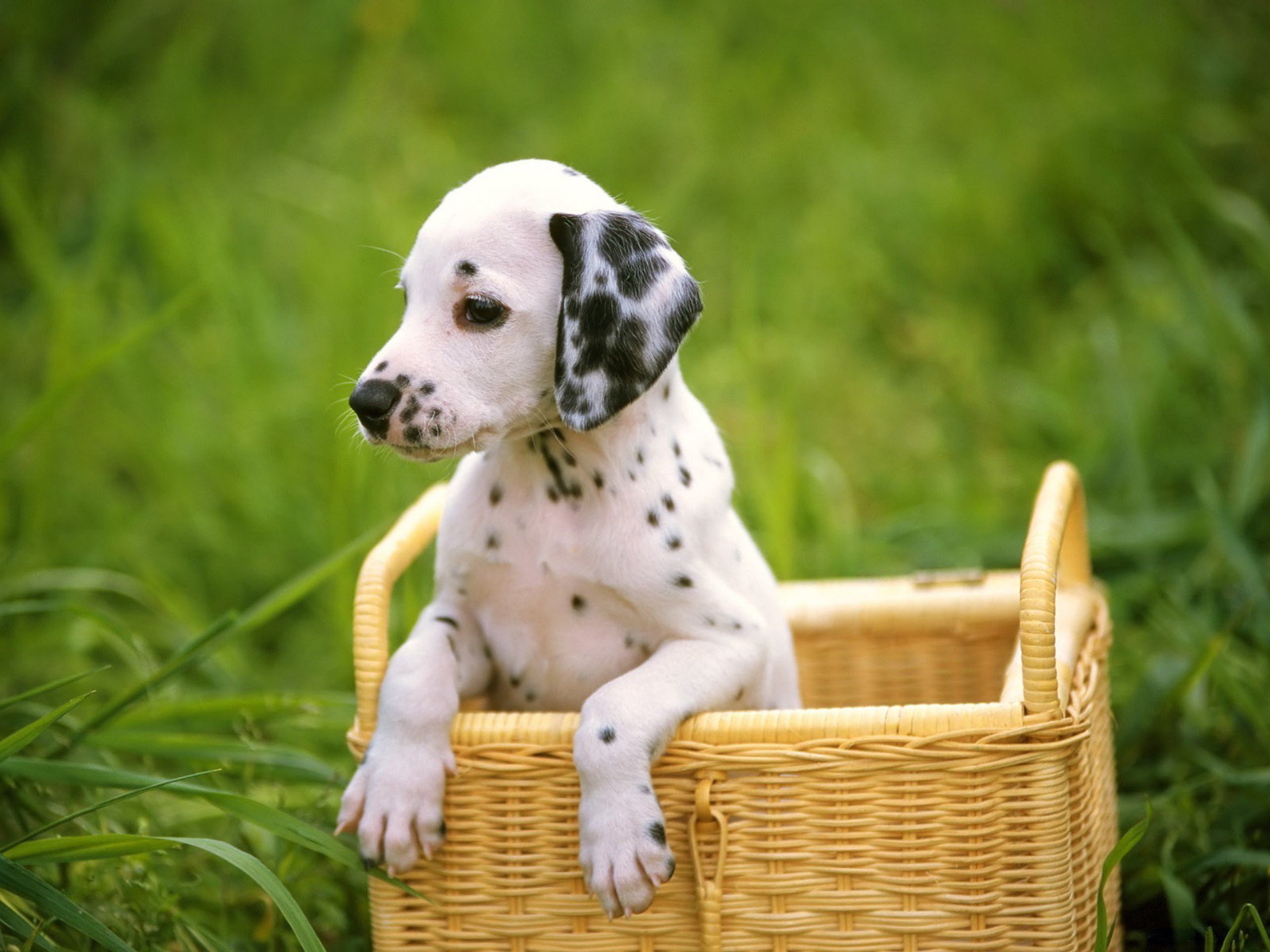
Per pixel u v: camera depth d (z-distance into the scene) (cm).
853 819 383
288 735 562
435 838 391
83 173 1016
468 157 1066
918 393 898
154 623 687
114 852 378
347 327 785
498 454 430
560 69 1200
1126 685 600
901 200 1038
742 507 733
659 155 1089
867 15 1277
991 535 731
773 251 985
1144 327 856
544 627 430
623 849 374
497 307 391
